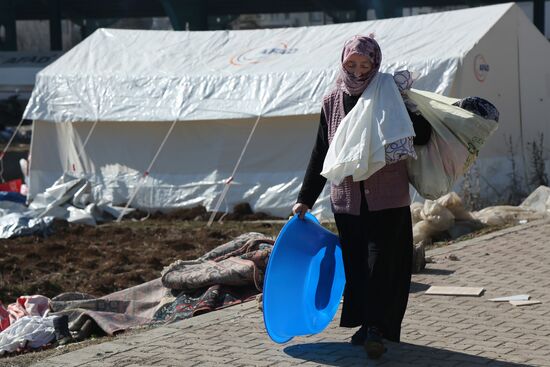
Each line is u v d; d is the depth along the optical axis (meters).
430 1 54.94
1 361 6.32
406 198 5.80
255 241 8.56
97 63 18.67
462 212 12.20
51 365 5.92
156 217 16.78
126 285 10.44
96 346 6.36
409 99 5.75
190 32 19.09
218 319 7.04
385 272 5.68
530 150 16.41
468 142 5.71
